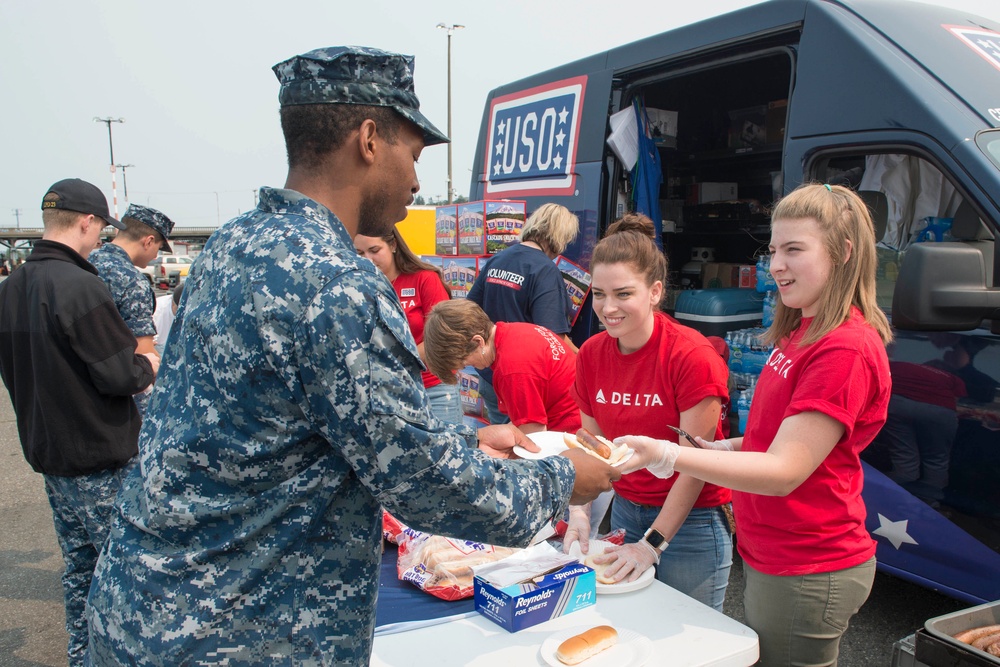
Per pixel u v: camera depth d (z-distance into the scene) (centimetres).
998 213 249
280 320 107
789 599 171
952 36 301
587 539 208
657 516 212
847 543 170
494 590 168
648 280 206
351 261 112
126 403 280
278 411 109
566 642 151
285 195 121
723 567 225
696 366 205
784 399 170
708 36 362
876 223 323
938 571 273
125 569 117
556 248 417
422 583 191
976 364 256
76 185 298
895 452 281
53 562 407
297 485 112
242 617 111
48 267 267
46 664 304
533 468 128
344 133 124
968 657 143
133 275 379
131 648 112
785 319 189
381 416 107
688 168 511
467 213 495
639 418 219
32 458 271
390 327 110
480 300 436
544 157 466
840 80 299
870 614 320
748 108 475
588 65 437
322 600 115
